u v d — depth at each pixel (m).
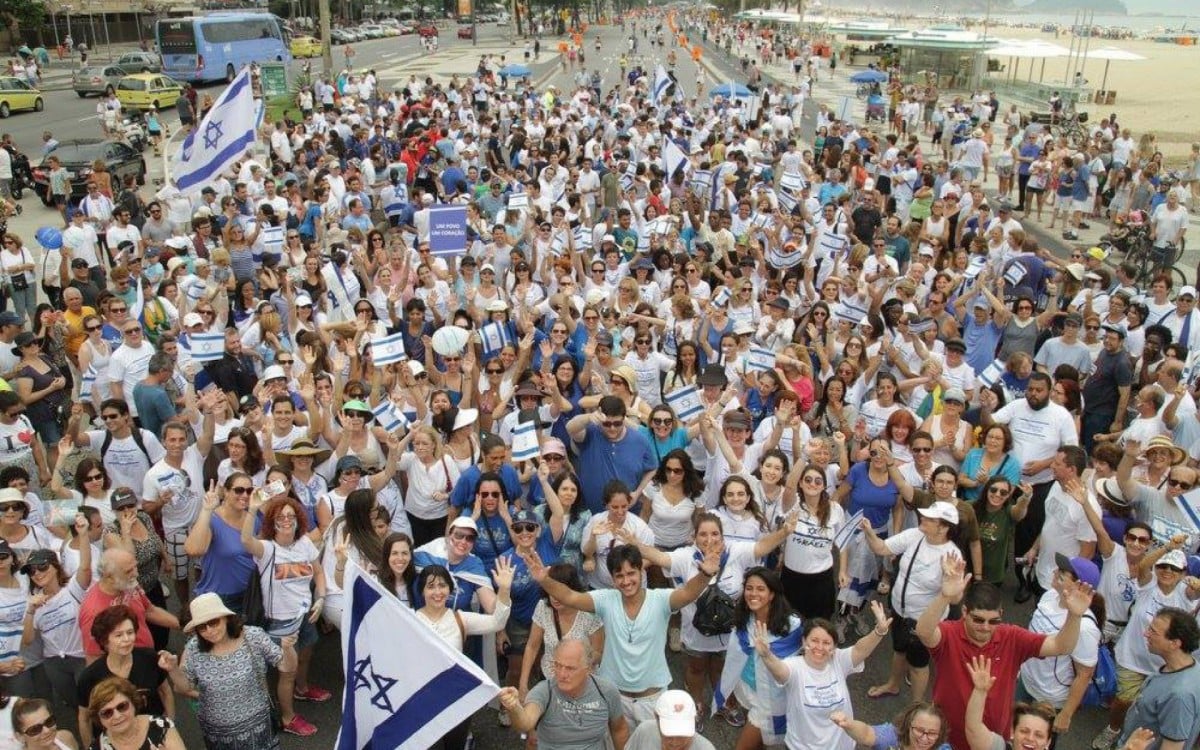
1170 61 84.25
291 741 7.04
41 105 42.81
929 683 7.69
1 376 10.66
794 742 5.89
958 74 53.12
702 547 6.18
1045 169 24.34
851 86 59.28
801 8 72.00
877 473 8.08
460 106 33.66
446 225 13.84
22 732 5.19
